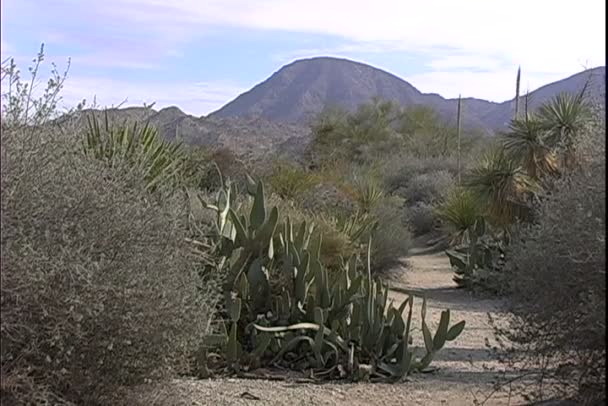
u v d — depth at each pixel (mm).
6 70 4598
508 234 15844
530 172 15195
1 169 4176
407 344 7910
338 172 23422
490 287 15289
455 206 21266
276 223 8523
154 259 4938
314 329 8117
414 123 53125
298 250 8719
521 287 5723
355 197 20250
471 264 16312
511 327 6422
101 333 4441
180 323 4945
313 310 8266
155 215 5176
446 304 14312
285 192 18328
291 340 8062
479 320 12148
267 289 8352
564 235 5309
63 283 4227
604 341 5078
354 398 6895
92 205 4645
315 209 17000
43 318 4184
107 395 4695
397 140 50344
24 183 4324
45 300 4184
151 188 6750
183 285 5164
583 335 5215
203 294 6449
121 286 4480
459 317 12469
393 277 16812
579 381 5379
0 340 4039
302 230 8852
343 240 12180
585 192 5324
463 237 19516
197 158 13094
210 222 8547
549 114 14852
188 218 6602
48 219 4406
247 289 8211
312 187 19078
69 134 5109
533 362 6156
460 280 16641
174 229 5375
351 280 8445
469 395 7004
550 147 14695
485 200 16172
